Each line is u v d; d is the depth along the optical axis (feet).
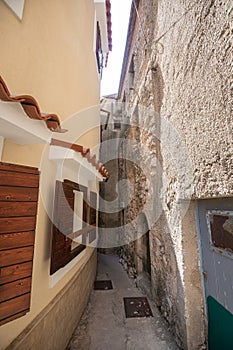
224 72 5.67
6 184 4.77
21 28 6.24
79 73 13.00
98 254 32.42
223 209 7.00
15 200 4.94
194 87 7.66
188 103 8.23
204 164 6.99
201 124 7.14
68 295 9.55
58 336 8.20
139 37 19.94
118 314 12.45
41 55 7.55
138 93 20.16
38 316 6.77
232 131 5.39
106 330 10.73
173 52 10.12
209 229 8.02
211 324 7.75
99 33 22.40
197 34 7.31
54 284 8.12
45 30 7.95
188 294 8.48
